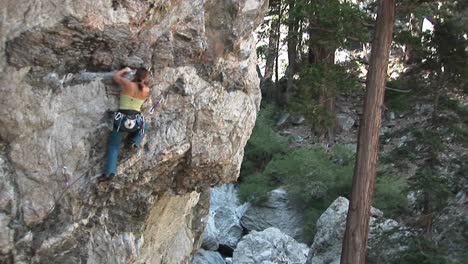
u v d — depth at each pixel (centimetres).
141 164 848
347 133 2853
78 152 789
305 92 1571
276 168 2362
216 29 908
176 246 1195
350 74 1578
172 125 873
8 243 756
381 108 1379
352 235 1374
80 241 834
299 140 2775
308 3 1532
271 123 2844
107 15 775
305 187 2247
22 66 741
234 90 948
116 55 802
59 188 786
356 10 1477
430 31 1642
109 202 866
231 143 959
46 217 782
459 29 1561
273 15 2697
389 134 1753
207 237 1975
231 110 944
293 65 2883
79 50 775
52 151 774
